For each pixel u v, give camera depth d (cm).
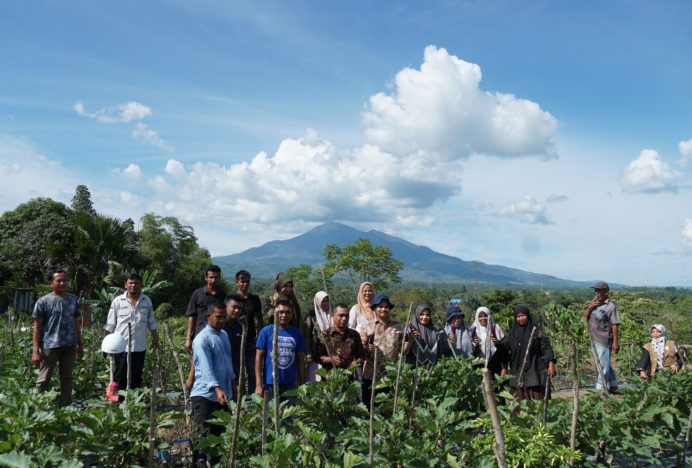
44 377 779
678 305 2561
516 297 3559
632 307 2436
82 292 2562
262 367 676
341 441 514
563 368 1535
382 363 755
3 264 3444
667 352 1021
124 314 820
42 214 4416
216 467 463
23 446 439
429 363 750
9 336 993
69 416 471
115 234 2600
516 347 834
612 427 602
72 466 396
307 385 539
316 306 855
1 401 488
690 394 717
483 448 507
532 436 502
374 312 848
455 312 922
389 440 488
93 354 1028
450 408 697
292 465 416
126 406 514
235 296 641
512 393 840
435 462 451
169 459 556
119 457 493
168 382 1088
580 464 548
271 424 497
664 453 710
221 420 481
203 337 589
